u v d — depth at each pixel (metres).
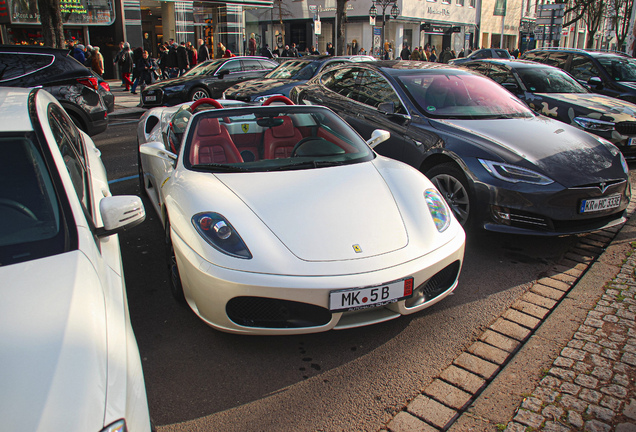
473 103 4.91
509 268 3.69
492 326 2.88
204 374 2.47
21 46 7.32
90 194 2.43
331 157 3.40
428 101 4.85
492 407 2.19
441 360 2.57
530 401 2.22
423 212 2.84
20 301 1.52
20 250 1.75
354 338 2.77
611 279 3.44
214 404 2.25
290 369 2.51
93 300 1.58
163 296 3.26
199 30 23.61
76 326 1.45
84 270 1.69
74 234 1.85
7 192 1.94
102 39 20.55
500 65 7.88
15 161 2.06
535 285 3.40
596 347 2.62
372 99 5.34
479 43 39.44
